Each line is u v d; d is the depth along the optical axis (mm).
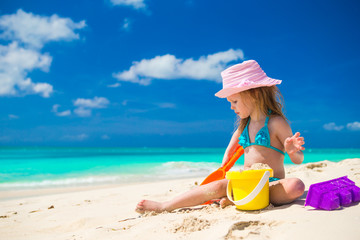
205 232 1969
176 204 2803
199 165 10516
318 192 2199
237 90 2859
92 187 6340
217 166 10164
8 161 12969
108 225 2584
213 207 2695
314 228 1769
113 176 8055
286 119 2932
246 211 2395
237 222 1975
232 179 2510
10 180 7402
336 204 2119
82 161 12961
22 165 10867
